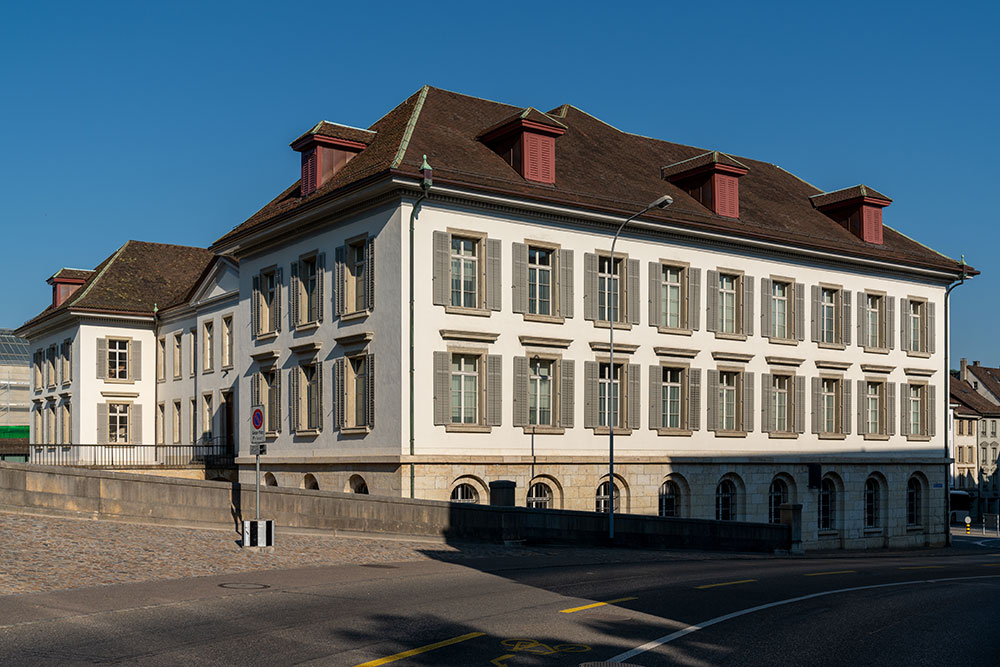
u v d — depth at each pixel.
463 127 36.81
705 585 18.53
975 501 99.19
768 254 40.84
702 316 38.66
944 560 32.84
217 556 20.06
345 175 35.00
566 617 13.88
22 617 12.77
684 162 41.03
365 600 15.17
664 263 37.66
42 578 15.92
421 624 12.92
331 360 34.88
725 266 39.53
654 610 14.88
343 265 34.44
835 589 18.86
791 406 41.41
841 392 43.12
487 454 32.78
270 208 40.09
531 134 34.66
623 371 36.44
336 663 10.34
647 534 30.08
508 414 33.47
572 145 39.88
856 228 44.81
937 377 47.25
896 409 45.38
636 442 36.38
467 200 32.78
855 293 43.94
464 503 27.06
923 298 46.75
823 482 43.00
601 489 35.69
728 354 39.16
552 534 28.03
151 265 55.56
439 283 32.25
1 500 22.00
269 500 25.02
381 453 32.16
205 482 24.45
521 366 33.78
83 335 51.34
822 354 42.53
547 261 35.09
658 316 37.34
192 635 11.80
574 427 34.88
